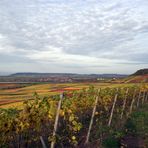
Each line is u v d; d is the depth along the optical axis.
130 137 20.56
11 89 90.12
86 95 23.86
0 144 14.06
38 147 16.14
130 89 38.25
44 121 16.69
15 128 14.48
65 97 20.42
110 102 29.89
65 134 18.05
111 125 23.36
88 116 23.91
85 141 18.73
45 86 96.44
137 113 30.58
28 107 15.18
